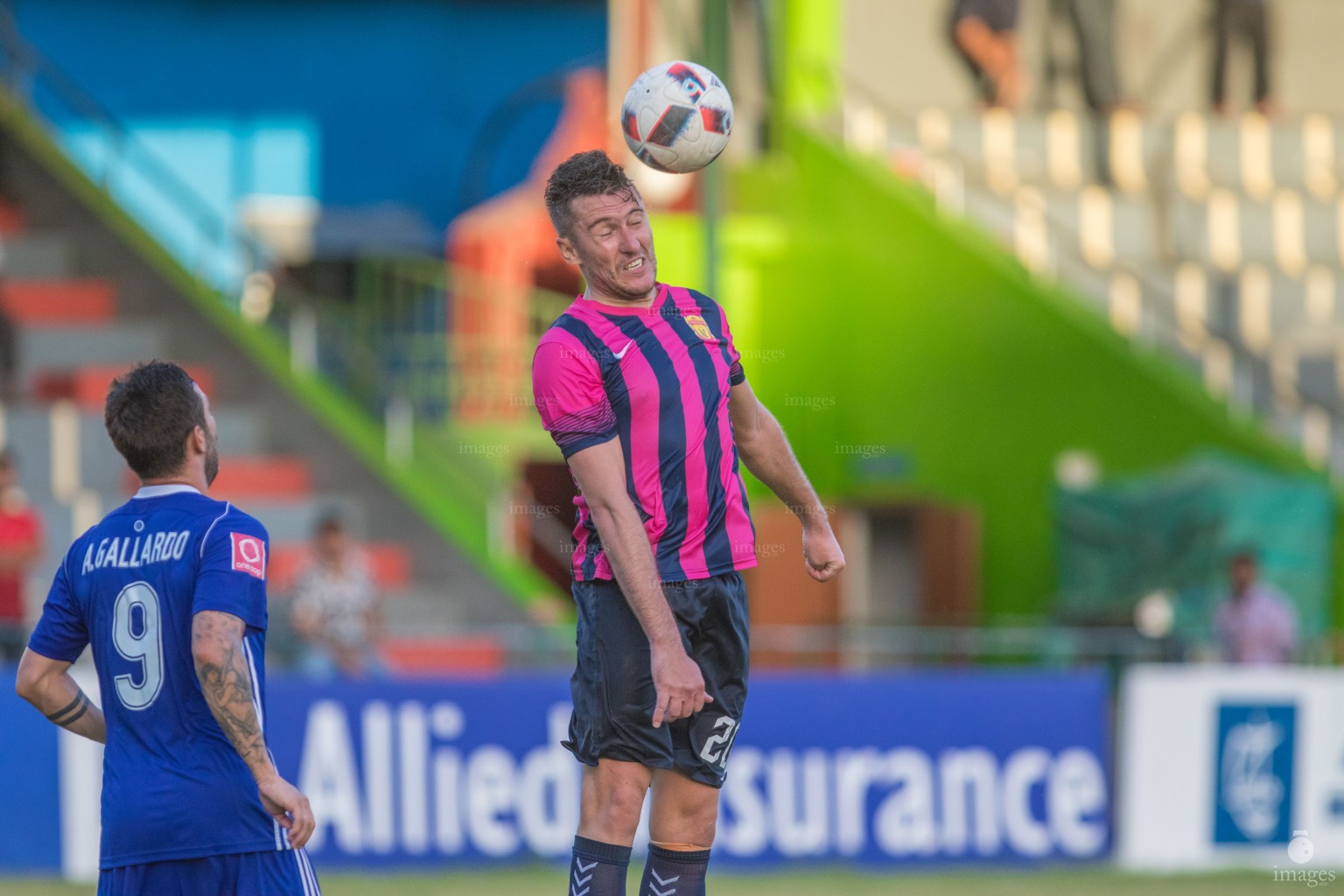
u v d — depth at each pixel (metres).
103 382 37.00
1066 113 52.28
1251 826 27.30
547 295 42.62
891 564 42.44
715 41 33.50
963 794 26.86
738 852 26.27
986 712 27.05
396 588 35.28
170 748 11.96
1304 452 38.56
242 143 46.44
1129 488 37.69
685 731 11.18
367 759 25.72
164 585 12.05
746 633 11.23
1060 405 40.53
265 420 37.94
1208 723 27.34
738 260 41.69
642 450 10.61
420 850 25.73
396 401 39.69
